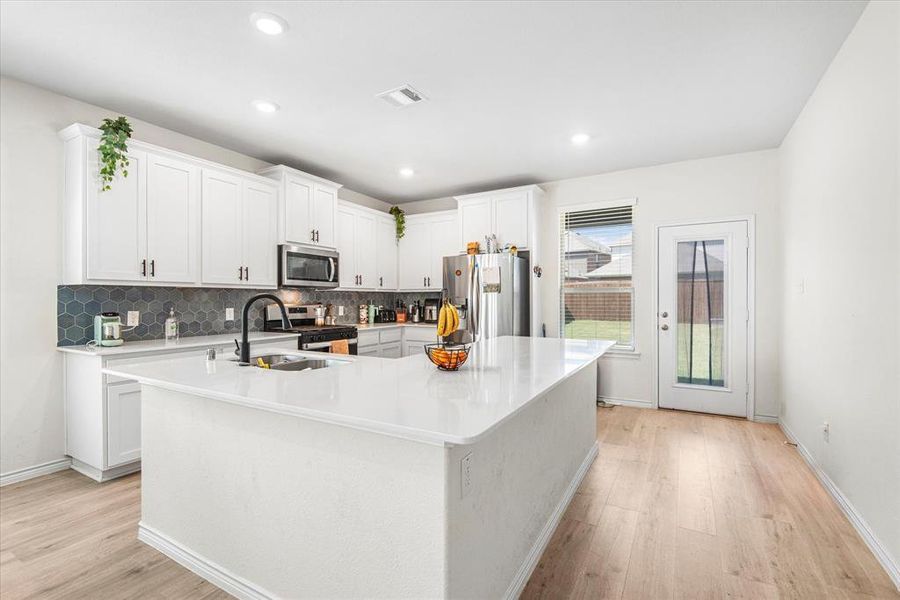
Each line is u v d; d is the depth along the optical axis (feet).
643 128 11.35
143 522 6.73
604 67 8.37
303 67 8.34
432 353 6.09
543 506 6.75
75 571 6.00
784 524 7.22
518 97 9.59
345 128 11.27
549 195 16.35
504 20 6.94
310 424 4.92
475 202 16.35
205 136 11.76
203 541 5.95
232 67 8.34
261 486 5.34
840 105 7.81
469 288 15.31
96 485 8.70
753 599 5.47
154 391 6.52
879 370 6.36
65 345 9.50
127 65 8.25
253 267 12.31
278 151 12.98
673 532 7.01
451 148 12.78
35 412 9.11
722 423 12.98
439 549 4.09
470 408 4.17
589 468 9.59
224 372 6.02
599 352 8.08
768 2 6.56
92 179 9.08
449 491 4.08
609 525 7.24
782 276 12.30
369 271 17.15
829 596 5.51
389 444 4.38
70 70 8.43
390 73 8.57
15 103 8.81
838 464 7.91
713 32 7.28
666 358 14.56
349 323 17.49
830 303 8.36
